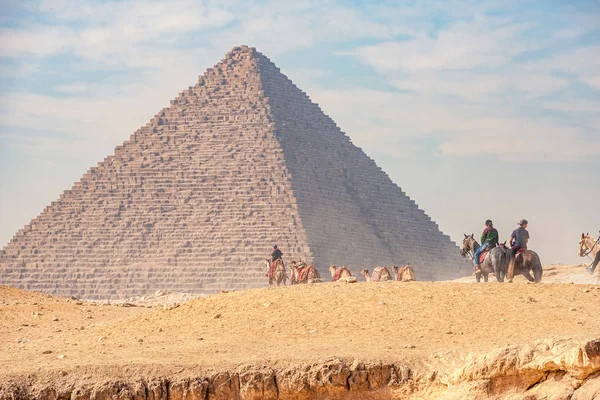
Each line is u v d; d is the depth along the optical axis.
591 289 105.75
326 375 80.25
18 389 80.19
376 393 80.12
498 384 75.38
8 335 106.62
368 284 111.50
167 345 91.88
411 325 93.62
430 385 79.12
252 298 105.94
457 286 108.00
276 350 86.44
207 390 80.38
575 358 71.62
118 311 128.00
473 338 88.56
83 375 81.19
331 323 95.31
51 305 129.75
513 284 109.56
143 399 79.81
